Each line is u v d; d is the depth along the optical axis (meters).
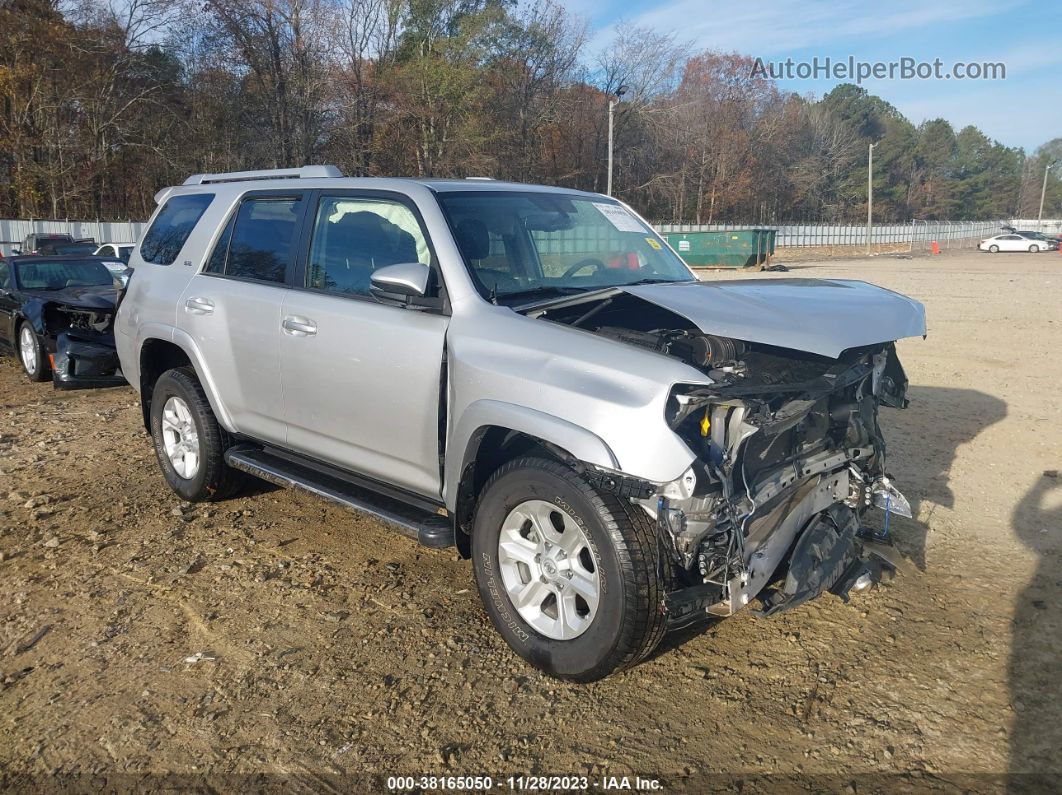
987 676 3.40
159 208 5.78
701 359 3.31
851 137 89.69
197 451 5.22
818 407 3.73
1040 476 5.91
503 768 2.90
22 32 37.88
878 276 31.42
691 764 2.90
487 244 3.91
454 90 44.34
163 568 4.48
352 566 4.49
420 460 3.83
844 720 3.13
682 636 3.74
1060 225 107.94
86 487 5.85
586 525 3.09
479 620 3.89
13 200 42.78
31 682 3.43
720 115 64.31
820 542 3.54
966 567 4.41
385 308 3.94
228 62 42.59
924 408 7.99
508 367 3.34
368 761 2.94
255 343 4.58
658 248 4.71
